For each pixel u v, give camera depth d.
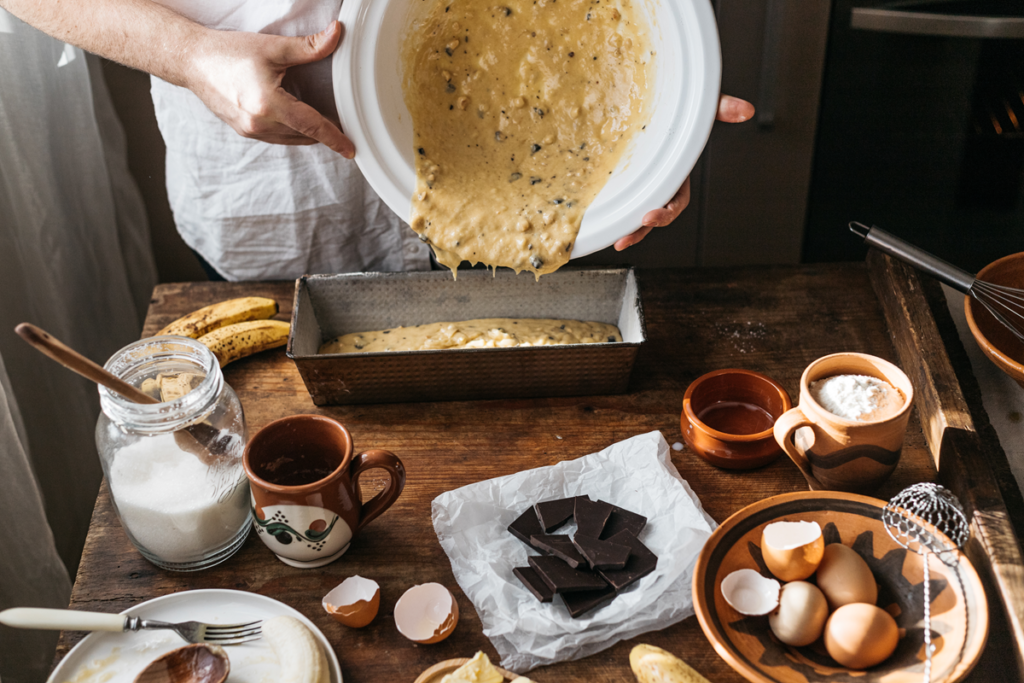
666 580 0.80
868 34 1.38
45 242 1.30
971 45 1.27
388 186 0.87
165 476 0.82
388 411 1.05
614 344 0.99
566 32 0.87
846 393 0.86
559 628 0.78
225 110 0.91
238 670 0.75
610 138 0.89
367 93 0.83
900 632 0.74
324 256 1.31
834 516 0.80
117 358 0.83
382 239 1.31
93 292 1.48
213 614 0.80
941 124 1.38
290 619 0.77
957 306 1.13
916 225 1.53
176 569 0.86
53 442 1.40
